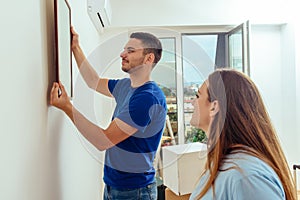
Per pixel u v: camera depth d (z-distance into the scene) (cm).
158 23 397
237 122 103
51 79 124
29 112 95
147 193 165
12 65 81
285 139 435
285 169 101
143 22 395
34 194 99
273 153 101
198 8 402
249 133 102
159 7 397
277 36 437
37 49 105
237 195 91
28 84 95
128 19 393
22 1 90
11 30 81
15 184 82
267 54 436
